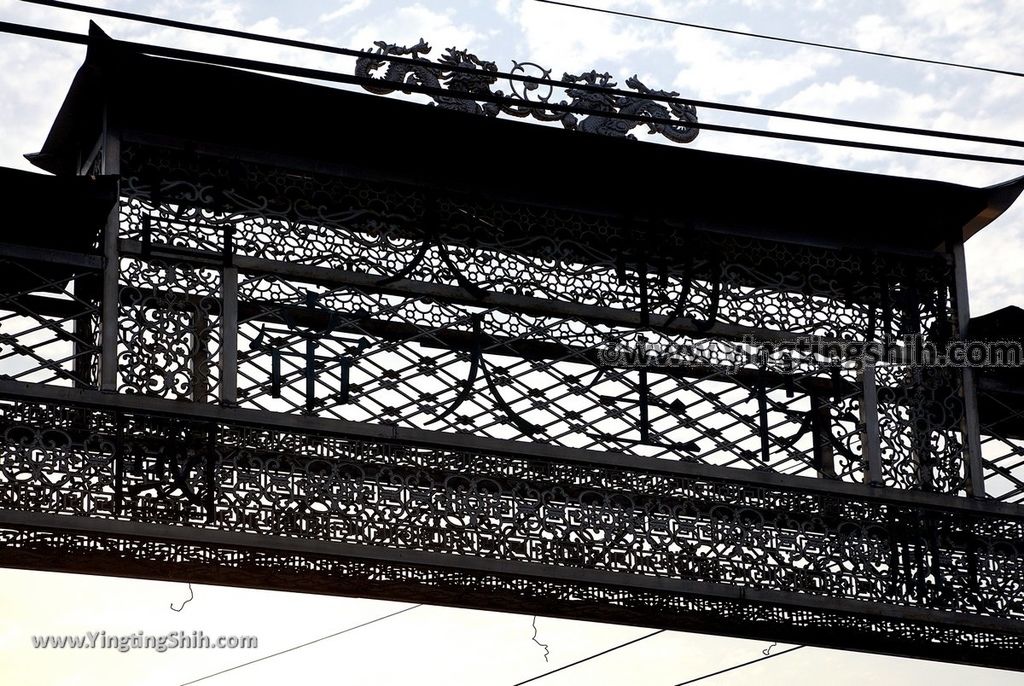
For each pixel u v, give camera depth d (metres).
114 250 34.31
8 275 35.91
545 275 37.12
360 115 36.16
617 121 38.06
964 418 38.66
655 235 38.03
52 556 33.16
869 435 37.91
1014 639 38.16
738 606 36.56
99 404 33.34
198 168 35.62
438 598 35.25
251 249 35.34
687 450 37.12
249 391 34.72
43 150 37.19
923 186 38.88
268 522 34.03
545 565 35.22
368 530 34.53
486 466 35.53
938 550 37.78
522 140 37.03
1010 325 39.06
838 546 37.19
